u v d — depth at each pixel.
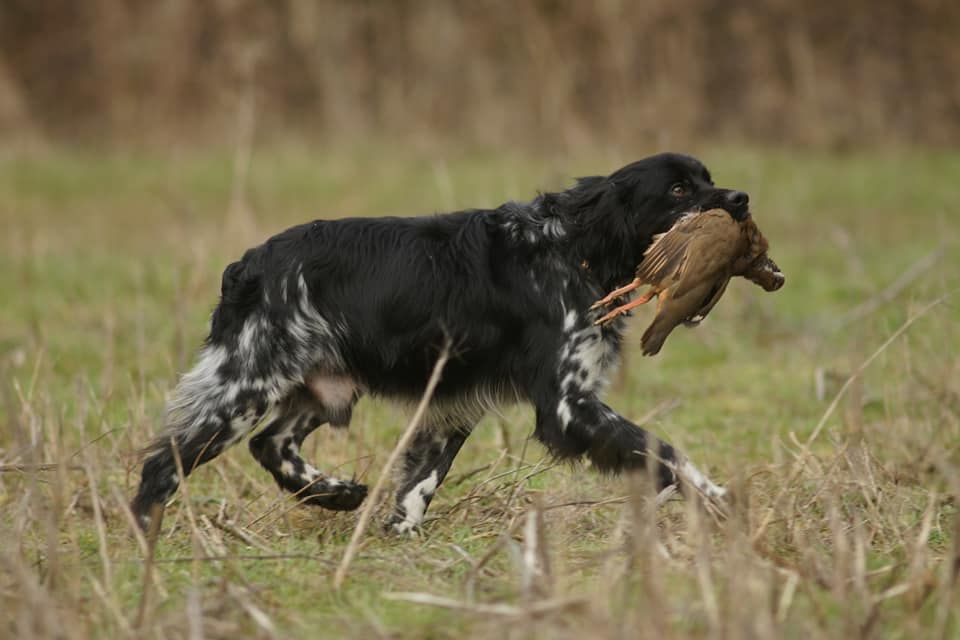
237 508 13.61
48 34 53.22
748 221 13.20
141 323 21.25
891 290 22.30
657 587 9.77
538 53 47.59
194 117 49.38
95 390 19.12
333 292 13.41
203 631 9.90
